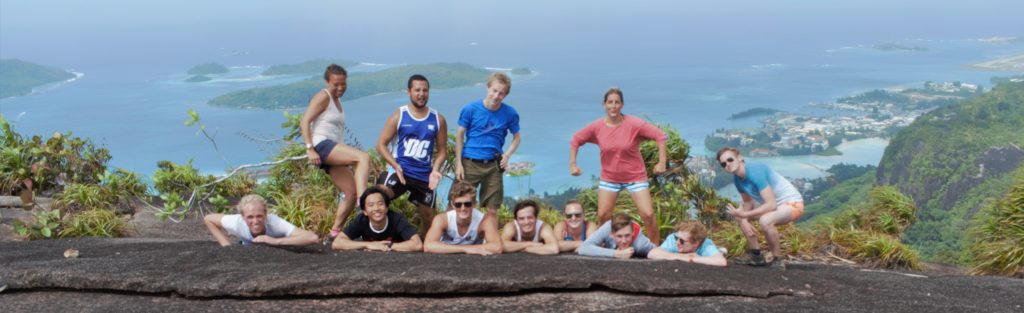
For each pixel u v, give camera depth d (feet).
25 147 26.37
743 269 14.46
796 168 434.71
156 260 13.30
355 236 17.07
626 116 20.43
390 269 12.80
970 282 14.29
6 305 11.69
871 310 11.82
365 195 16.63
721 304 11.95
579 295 12.41
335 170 19.30
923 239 89.30
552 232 18.17
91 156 27.14
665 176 27.96
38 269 12.42
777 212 16.46
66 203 23.49
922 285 13.84
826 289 13.17
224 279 12.10
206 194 27.17
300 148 28.27
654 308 11.75
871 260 23.44
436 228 16.78
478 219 17.10
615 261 14.49
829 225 25.94
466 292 12.29
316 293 12.00
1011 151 194.18
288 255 14.26
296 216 23.17
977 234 25.26
